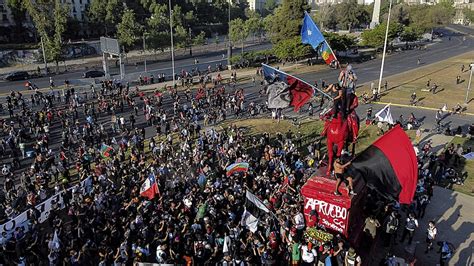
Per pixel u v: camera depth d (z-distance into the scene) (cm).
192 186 2356
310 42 1927
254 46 10769
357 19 12331
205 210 2005
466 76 6662
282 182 2497
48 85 6059
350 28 12531
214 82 6072
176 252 1767
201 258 1755
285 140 3466
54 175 2761
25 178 2520
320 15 12488
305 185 1777
